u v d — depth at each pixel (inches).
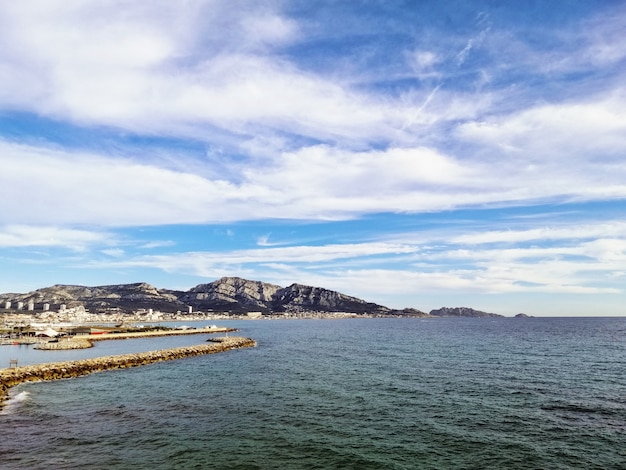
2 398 1696.6
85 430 1283.2
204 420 1397.6
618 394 1791.3
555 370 2460.6
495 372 2384.4
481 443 1178.0
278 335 6368.1
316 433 1261.1
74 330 6338.6
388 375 2287.2
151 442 1176.2
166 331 6850.4
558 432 1273.4
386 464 1029.2
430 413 1483.8
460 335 6097.4
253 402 1654.8
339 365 2721.5
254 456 1075.3
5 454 1079.6
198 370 2546.8
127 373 2433.6
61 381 2156.7
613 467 1016.2
